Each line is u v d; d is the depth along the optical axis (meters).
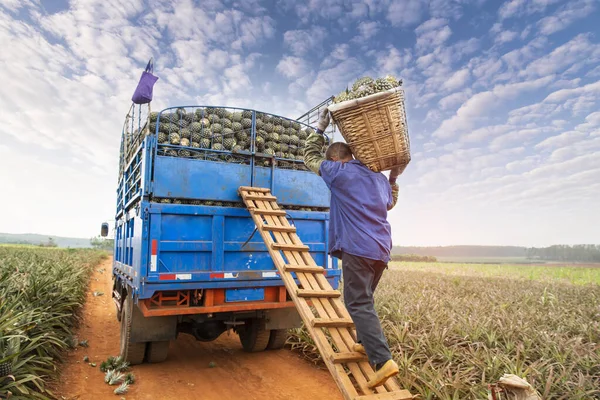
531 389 3.08
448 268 27.48
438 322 6.59
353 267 3.21
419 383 4.85
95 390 4.91
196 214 5.34
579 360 4.93
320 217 6.23
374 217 3.29
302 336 6.77
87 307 10.73
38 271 8.37
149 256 5.00
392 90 3.27
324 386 5.34
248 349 6.79
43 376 4.86
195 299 5.41
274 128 6.29
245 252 5.67
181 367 5.96
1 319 4.47
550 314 7.62
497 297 10.63
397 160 3.48
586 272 22.41
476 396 4.31
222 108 6.08
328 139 6.62
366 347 3.08
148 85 5.48
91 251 39.69
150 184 5.21
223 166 5.70
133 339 5.36
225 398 4.86
